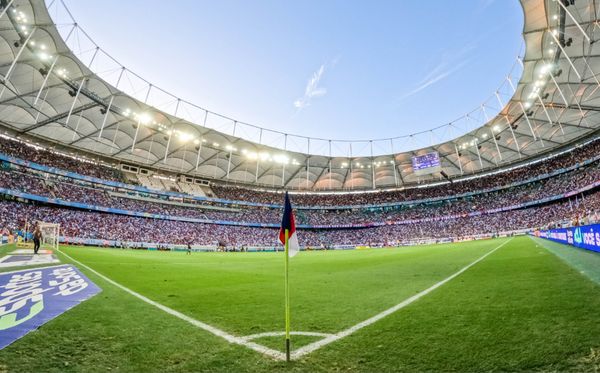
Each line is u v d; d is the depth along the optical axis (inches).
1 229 1309.1
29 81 1269.7
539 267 394.3
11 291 296.4
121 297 277.9
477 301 227.5
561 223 1684.3
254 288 343.9
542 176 2219.5
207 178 2652.6
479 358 125.5
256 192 2888.8
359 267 611.8
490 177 2596.0
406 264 618.2
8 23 978.1
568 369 110.3
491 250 843.4
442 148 2373.3
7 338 156.3
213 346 151.6
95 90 1455.5
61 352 140.6
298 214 2819.9
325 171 2768.2
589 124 1772.9
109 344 152.8
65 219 1651.1
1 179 1518.2
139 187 2190.0
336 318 201.2
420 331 164.2
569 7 958.4
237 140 2183.8
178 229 2098.9
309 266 674.8
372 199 2940.5
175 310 230.1
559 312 179.0
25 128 1621.6
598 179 1692.9
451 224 2423.7
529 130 1966.0
